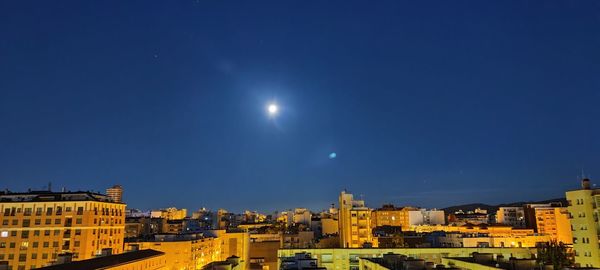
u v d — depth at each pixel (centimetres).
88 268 8794
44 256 14775
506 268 6675
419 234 18650
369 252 11406
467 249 11319
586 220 12106
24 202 15200
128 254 11431
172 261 14175
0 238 15038
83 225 14888
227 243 19000
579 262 12162
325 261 11406
